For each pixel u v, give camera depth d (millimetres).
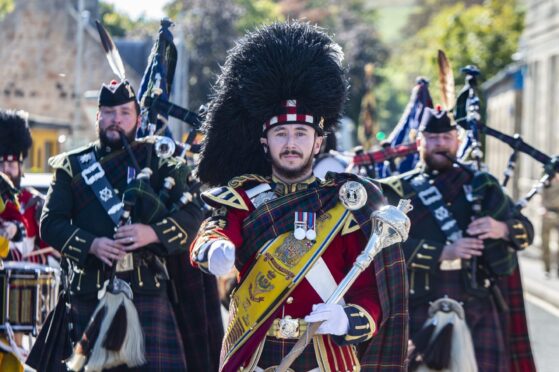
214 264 10055
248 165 11805
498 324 16875
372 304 10703
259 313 10609
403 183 17125
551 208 40656
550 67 62562
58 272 17234
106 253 14406
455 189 17078
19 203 17609
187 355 15789
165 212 14867
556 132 61438
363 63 150500
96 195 14875
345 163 19469
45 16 89438
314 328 10359
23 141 18297
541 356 24469
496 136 18422
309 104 11109
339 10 188500
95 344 14211
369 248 10484
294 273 10555
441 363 16125
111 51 16391
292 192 10953
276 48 11203
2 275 16469
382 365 11109
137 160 15164
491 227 16453
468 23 89562
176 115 16531
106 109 15047
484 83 85000
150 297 14836
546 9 63469
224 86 11664
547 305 34125
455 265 16672
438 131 16984
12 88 89625
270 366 10672
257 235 10719
